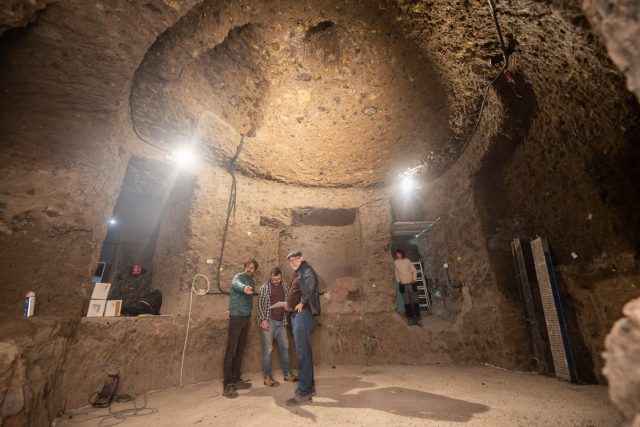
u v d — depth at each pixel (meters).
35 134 3.23
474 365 4.93
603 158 3.48
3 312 2.78
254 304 5.07
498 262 5.01
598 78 3.08
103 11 2.89
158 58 3.85
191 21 3.67
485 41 3.77
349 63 4.98
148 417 2.94
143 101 4.12
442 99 4.91
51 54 3.05
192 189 4.97
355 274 6.07
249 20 4.18
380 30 4.40
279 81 5.09
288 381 4.20
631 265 3.39
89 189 3.47
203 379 4.25
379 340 5.40
